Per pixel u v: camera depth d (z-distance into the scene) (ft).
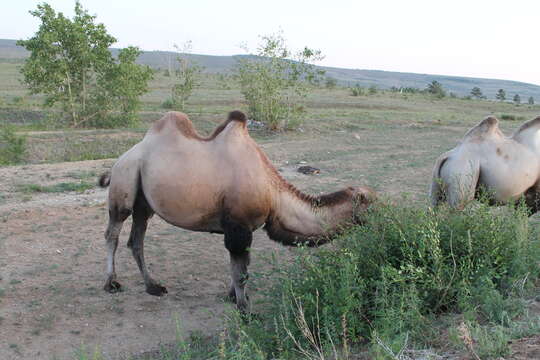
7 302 21.12
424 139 80.02
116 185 20.94
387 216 18.12
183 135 20.03
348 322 14.90
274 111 85.20
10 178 44.19
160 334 19.06
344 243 18.16
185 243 29.14
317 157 59.47
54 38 84.99
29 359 17.34
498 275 16.10
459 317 15.08
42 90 88.02
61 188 41.24
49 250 27.14
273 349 15.02
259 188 19.26
